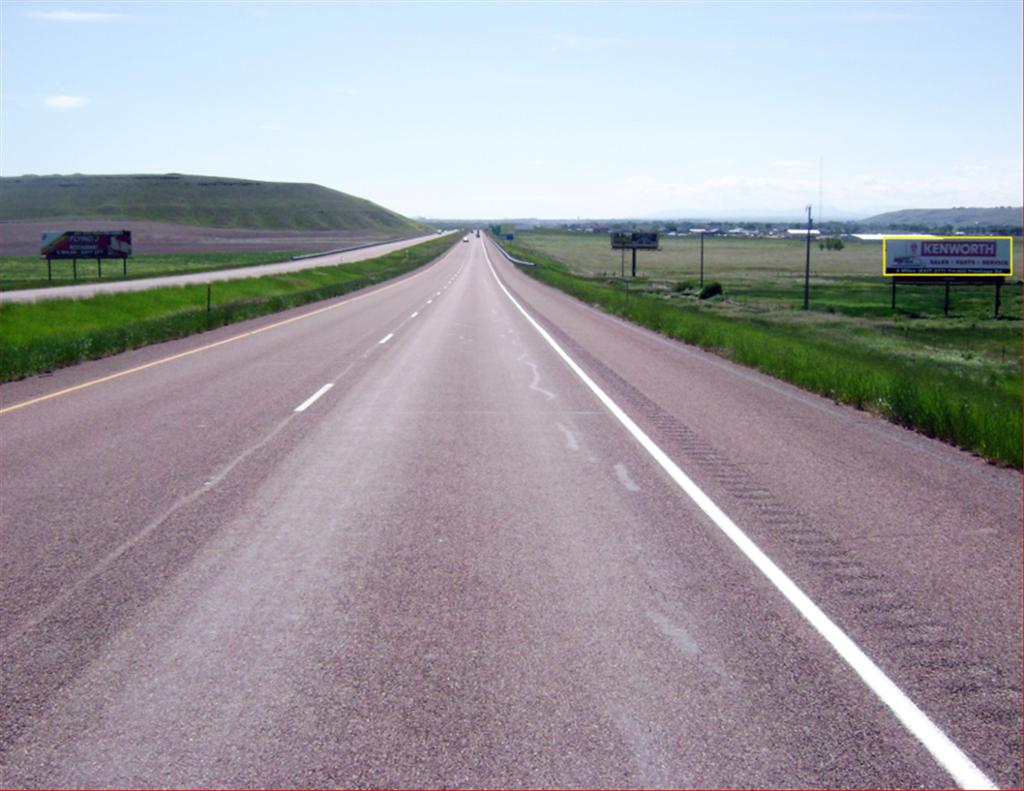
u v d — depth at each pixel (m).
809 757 4.07
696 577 6.47
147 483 9.20
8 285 51.75
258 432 11.98
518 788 3.81
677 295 73.94
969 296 75.75
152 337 24.77
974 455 11.18
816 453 11.02
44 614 5.73
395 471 9.80
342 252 132.88
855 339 39.69
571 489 9.05
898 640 5.38
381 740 4.19
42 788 3.81
